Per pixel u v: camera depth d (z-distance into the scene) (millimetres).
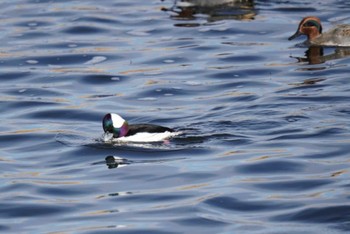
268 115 20672
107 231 15195
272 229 15156
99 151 19109
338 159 18109
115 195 16875
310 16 26703
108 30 28688
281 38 27266
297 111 20844
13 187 17469
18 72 25188
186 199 16516
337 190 16625
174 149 18938
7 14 30453
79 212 16172
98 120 21312
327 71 24156
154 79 24188
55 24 29328
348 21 28484
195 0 30609
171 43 27250
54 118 21594
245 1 30359
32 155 19203
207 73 24516
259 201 16297
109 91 23484
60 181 17688
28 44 27578
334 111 20719
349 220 15414
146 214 15914
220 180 17359
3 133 20500
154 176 17672
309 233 15008
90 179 17719
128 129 19453
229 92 22859
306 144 18891
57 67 25609
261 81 23656
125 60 25969
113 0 31859
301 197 16422
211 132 19734
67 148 19375
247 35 27672
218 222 15477
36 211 16312
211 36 27719
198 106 21797
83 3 31516
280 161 18094
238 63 25266
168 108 21812
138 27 28859
